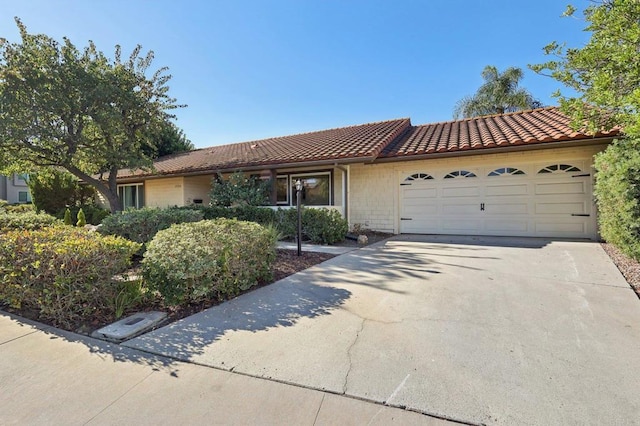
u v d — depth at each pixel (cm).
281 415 202
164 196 1606
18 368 263
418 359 266
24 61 1013
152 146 1385
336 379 239
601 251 689
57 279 355
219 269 418
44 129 1055
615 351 271
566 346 281
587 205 885
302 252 755
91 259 375
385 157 1054
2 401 220
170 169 1468
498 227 992
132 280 459
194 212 827
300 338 309
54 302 364
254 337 314
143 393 227
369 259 669
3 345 306
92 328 343
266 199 1212
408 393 221
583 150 885
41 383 241
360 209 1188
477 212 1019
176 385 236
